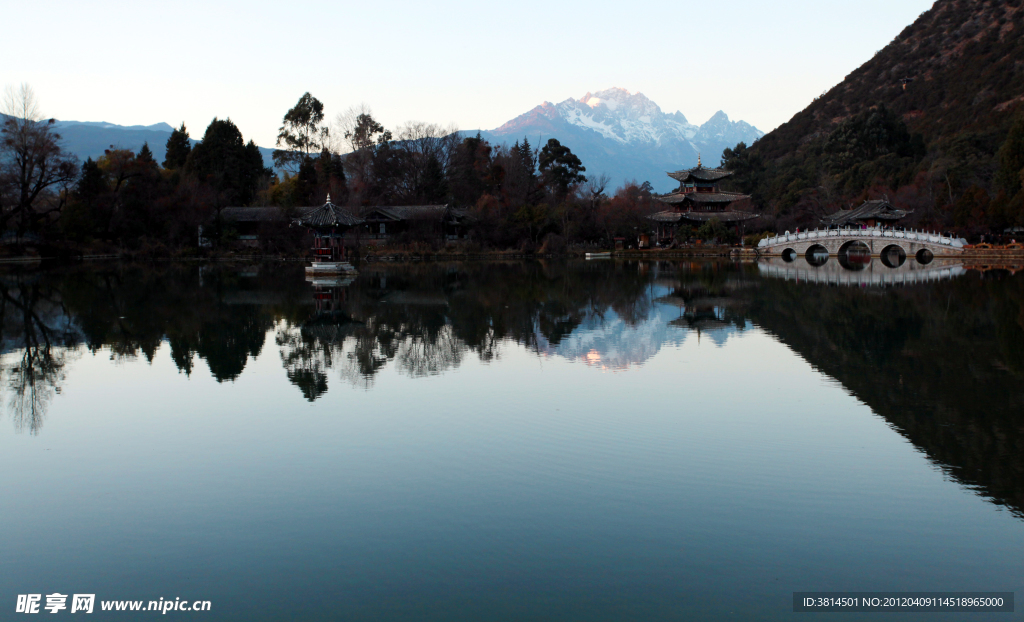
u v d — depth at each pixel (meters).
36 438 16.69
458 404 19.36
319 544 11.62
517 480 14.07
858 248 111.00
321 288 54.06
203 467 14.80
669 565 11.02
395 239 104.81
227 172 121.06
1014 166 93.81
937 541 11.91
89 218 86.69
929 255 95.31
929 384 22.06
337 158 126.50
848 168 153.75
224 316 37.22
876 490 13.80
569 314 38.50
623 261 99.19
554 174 151.88
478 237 111.75
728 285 56.53
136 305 41.88
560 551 11.41
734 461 15.18
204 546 11.62
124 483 14.04
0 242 81.31
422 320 35.81
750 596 10.30
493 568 10.92
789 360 25.81
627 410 18.88
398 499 13.20
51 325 33.72
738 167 174.12
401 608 9.97
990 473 14.62
